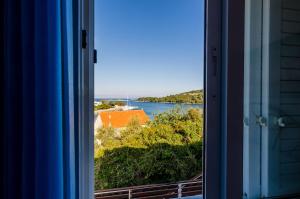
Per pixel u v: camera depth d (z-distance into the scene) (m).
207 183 1.29
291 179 1.56
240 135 1.27
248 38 1.46
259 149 1.47
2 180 0.88
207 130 1.29
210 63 1.29
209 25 1.29
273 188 1.51
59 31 0.90
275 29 1.55
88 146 1.20
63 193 0.92
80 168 1.16
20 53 0.87
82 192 1.18
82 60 1.17
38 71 0.86
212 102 1.29
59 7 0.91
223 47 1.29
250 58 1.46
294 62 1.60
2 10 0.88
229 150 1.25
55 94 0.88
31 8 0.87
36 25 0.86
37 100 0.86
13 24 0.87
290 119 1.58
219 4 1.30
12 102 0.87
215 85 1.29
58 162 0.89
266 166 1.49
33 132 0.87
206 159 1.29
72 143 1.01
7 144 0.87
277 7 1.55
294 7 1.60
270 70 1.53
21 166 0.87
